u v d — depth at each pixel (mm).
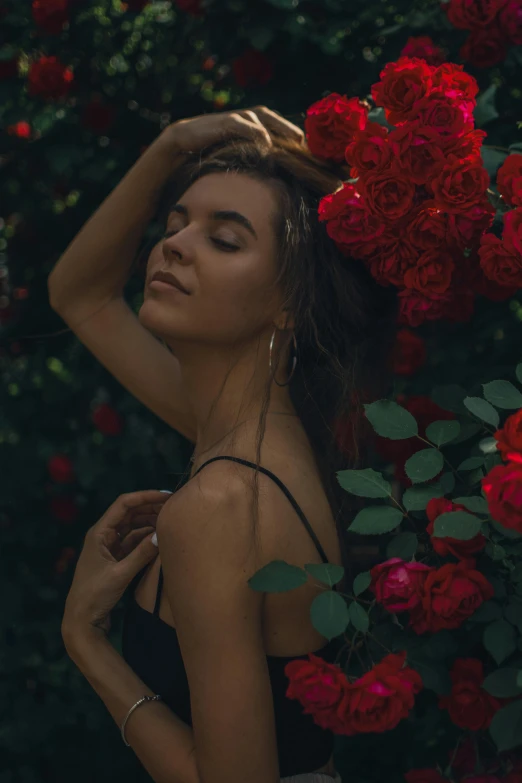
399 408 1374
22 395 3000
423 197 1433
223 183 1404
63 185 2807
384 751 2396
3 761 2857
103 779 2828
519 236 1290
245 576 1225
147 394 1718
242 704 1197
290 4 2365
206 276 1350
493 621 1299
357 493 1311
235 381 1411
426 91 1380
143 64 2746
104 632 1401
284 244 1391
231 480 1269
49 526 2973
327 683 1190
